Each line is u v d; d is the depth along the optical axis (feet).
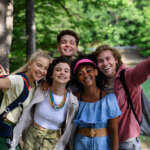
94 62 9.02
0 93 8.30
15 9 23.36
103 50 9.13
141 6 73.97
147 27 71.20
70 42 11.25
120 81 8.39
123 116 8.58
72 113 8.54
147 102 8.80
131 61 81.82
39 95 8.55
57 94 8.67
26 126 9.05
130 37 71.61
